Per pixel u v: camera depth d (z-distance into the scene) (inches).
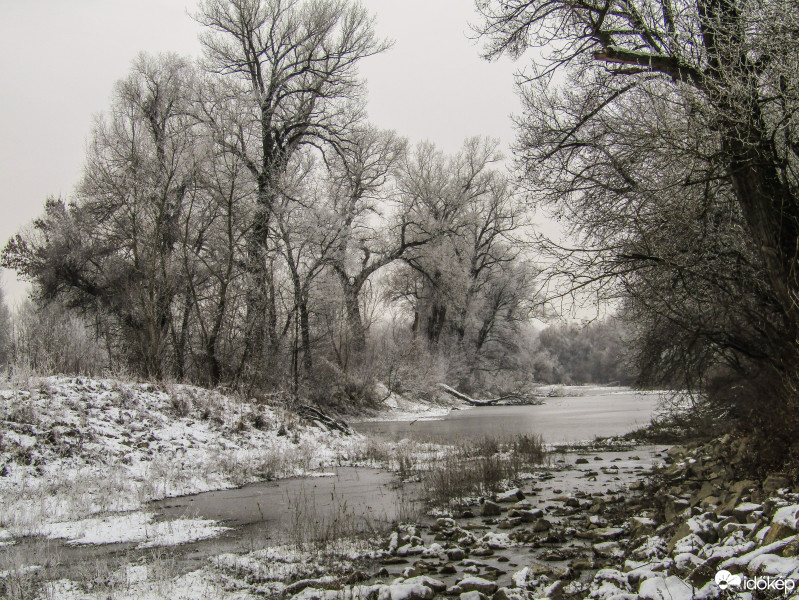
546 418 1290.6
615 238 410.0
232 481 569.6
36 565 306.8
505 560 288.7
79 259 1317.7
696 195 385.4
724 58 343.9
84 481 506.0
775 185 352.8
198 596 253.9
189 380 1126.4
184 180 1066.1
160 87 1317.7
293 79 1391.5
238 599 249.8
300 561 304.7
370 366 1552.7
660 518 316.5
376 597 239.3
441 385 1889.8
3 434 545.3
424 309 2054.6
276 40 1364.4
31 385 673.0
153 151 1116.5
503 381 2206.0
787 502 242.2
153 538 362.3
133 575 286.7
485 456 645.9
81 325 1165.1
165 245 1163.9
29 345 973.2
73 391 698.8
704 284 411.2
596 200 423.8
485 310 2236.7
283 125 1359.5
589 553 288.2
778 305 382.9
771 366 387.9
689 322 427.2
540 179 453.4
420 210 1836.9
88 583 275.1
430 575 272.2
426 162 1941.4
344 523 381.1
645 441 729.0
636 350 568.1
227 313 1120.8
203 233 1165.7
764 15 320.8
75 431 601.9
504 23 453.4
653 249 388.2
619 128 405.1
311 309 1299.2
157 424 709.3
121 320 1261.1
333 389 1359.5
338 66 1418.6
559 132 450.3
